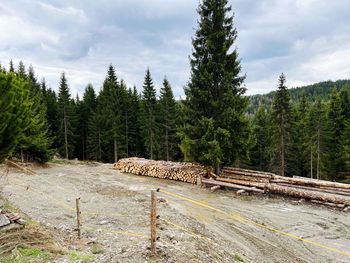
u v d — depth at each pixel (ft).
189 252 19.12
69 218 26.89
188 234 23.84
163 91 114.42
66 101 118.21
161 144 116.06
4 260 14.42
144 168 59.11
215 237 25.00
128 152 127.34
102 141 122.21
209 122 44.34
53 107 128.47
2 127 17.69
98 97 146.30
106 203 34.53
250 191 43.39
